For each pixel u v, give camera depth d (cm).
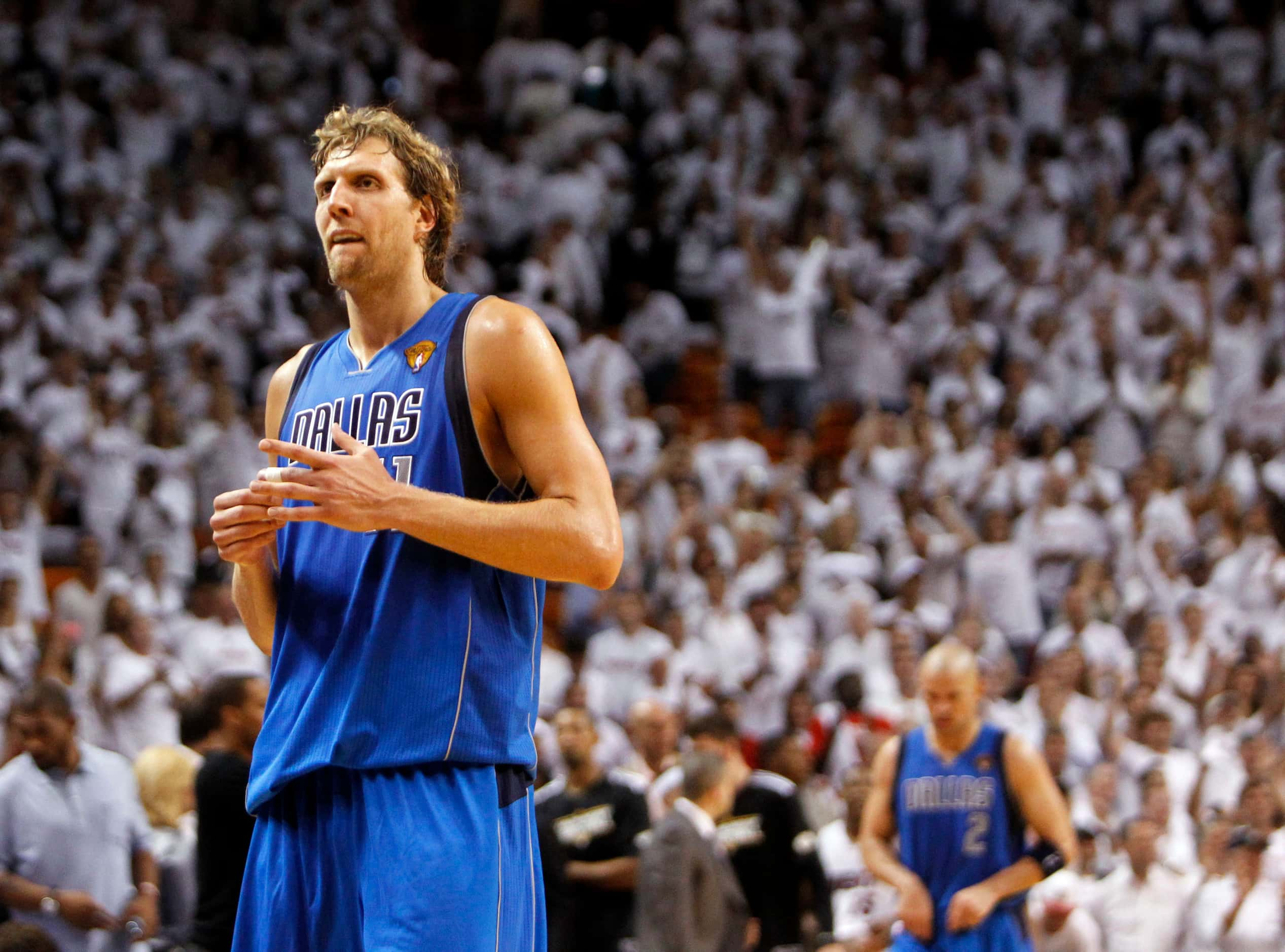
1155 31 4200
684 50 4031
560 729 1544
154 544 2539
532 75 3922
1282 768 1919
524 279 3241
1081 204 3756
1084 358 3150
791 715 2030
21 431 2647
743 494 2712
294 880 506
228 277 3108
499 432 520
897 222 3509
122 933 1208
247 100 3666
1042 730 2081
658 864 1284
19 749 1546
